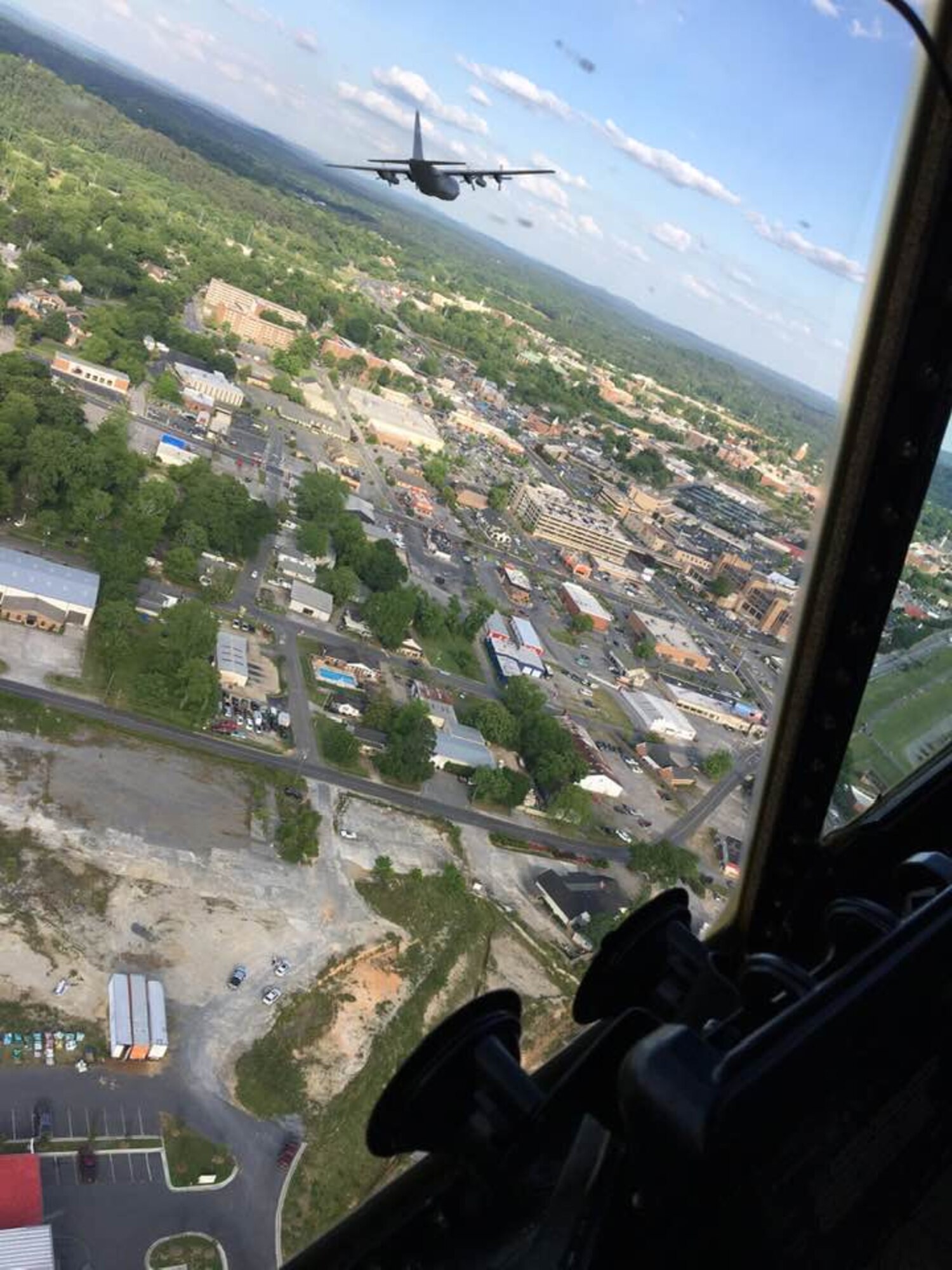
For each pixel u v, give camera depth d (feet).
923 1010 6.05
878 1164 5.91
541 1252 5.53
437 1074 6.04
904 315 8.81
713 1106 4.44
